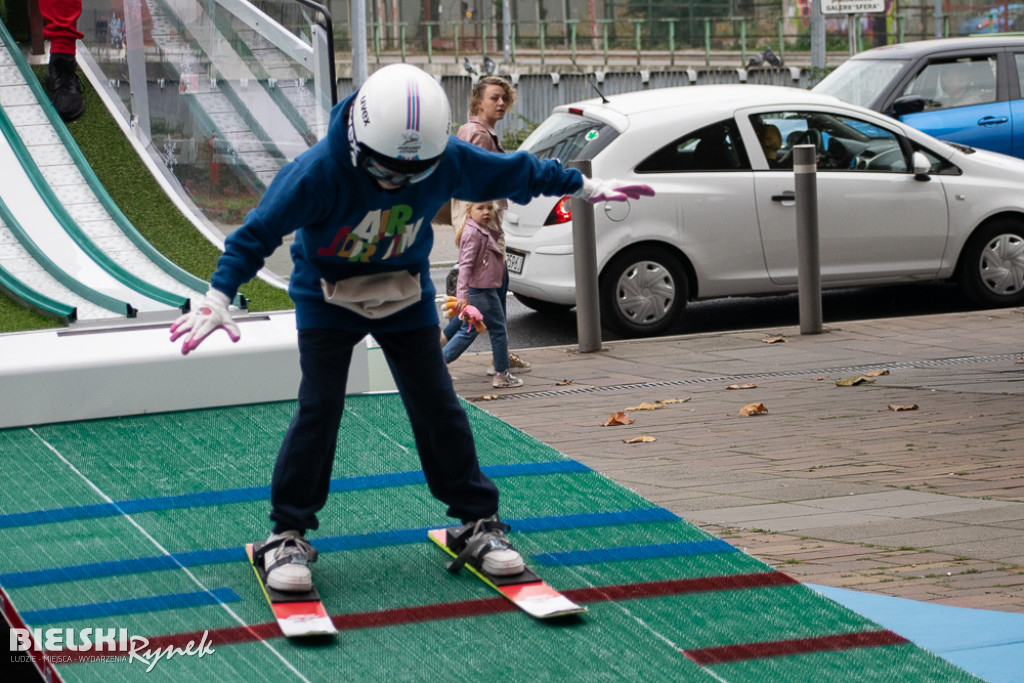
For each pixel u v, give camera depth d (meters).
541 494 6.11
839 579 5.45
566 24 52.22
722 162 13.20
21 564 5.16
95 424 7.11
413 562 5.30
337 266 4.77
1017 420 8.53
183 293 9.34
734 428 8.64
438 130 4.32
